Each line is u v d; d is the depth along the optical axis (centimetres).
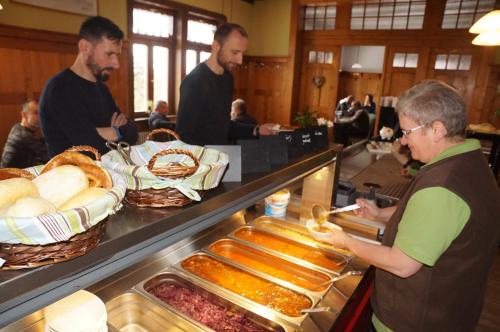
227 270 147
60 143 163
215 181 92
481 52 594
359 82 1078
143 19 530
